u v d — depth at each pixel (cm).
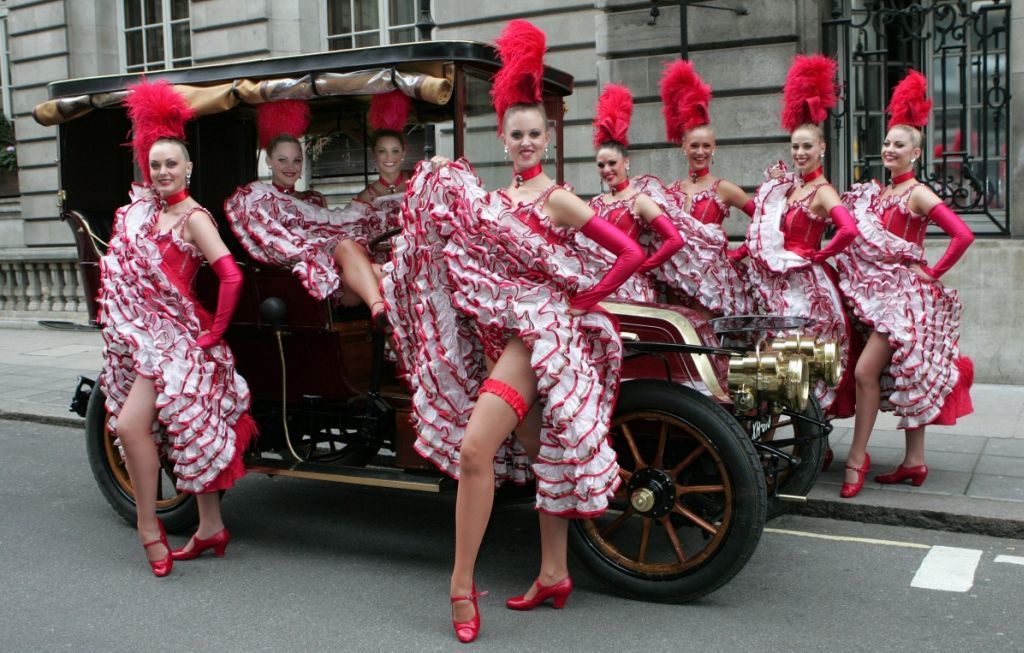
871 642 359
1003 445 625
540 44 369
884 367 539
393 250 382
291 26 1286
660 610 392
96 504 563
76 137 541
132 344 430
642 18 918
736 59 888
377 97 474
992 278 804
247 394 455
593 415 357
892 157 543
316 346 484
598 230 355
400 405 465
